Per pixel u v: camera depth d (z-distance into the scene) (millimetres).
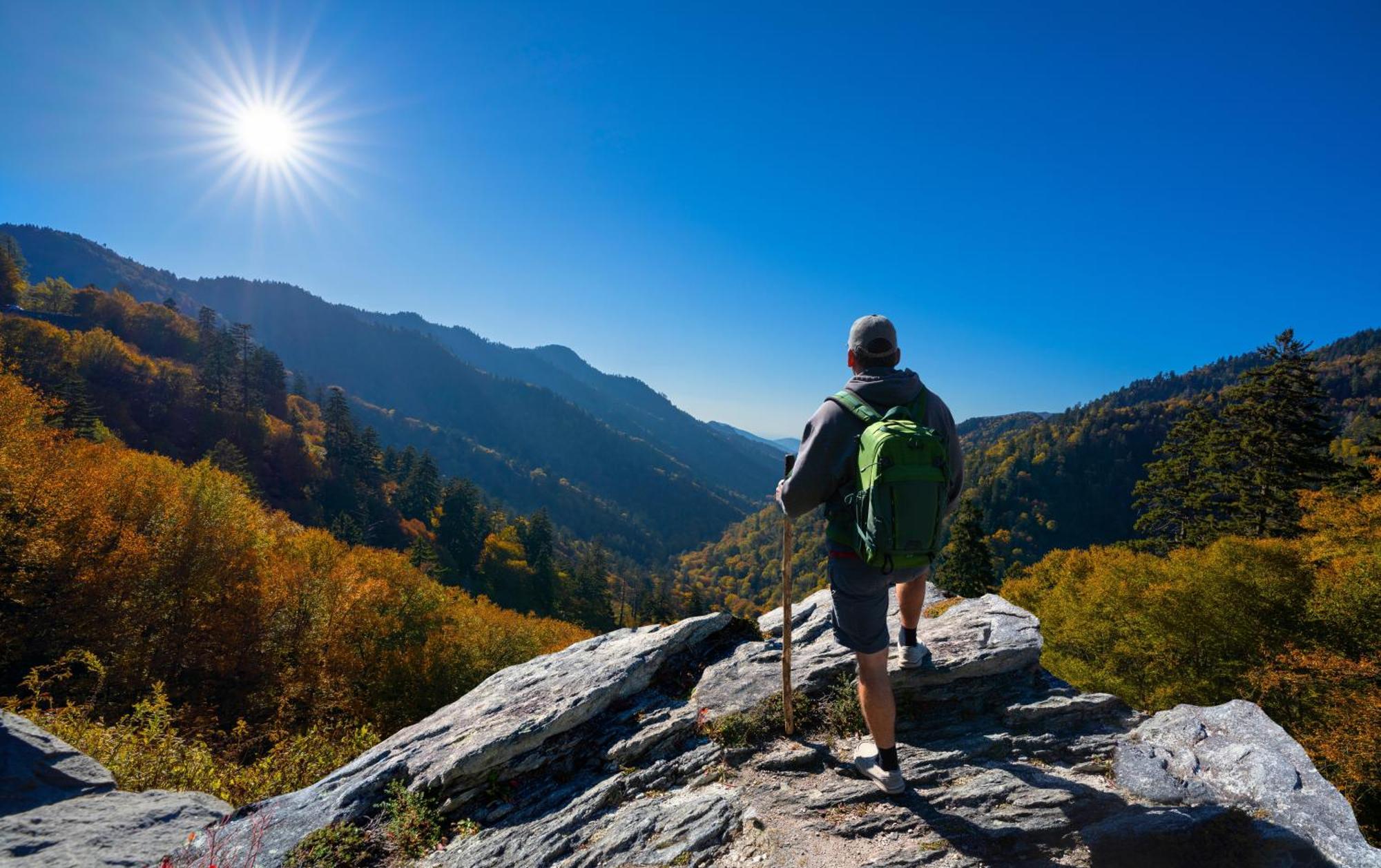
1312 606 22734
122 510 29719
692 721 4246
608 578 171250
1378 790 16875
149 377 111188
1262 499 33344
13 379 28344
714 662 5145
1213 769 3467
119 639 25781
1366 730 17344
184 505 32344
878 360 3334
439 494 133375
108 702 21844
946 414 3377
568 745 4223
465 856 3420
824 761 3859
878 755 3473
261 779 7805
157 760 7398
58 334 105688
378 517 110062
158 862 3367
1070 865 2957
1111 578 32469
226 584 31344
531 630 48094
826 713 4289
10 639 23062
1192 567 27609
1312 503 28297
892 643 4898
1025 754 3826
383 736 28047
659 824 3377
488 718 4547
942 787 3512
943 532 2932
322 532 45688
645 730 4230
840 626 3312
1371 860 2746
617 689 4629
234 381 130375
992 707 4277
